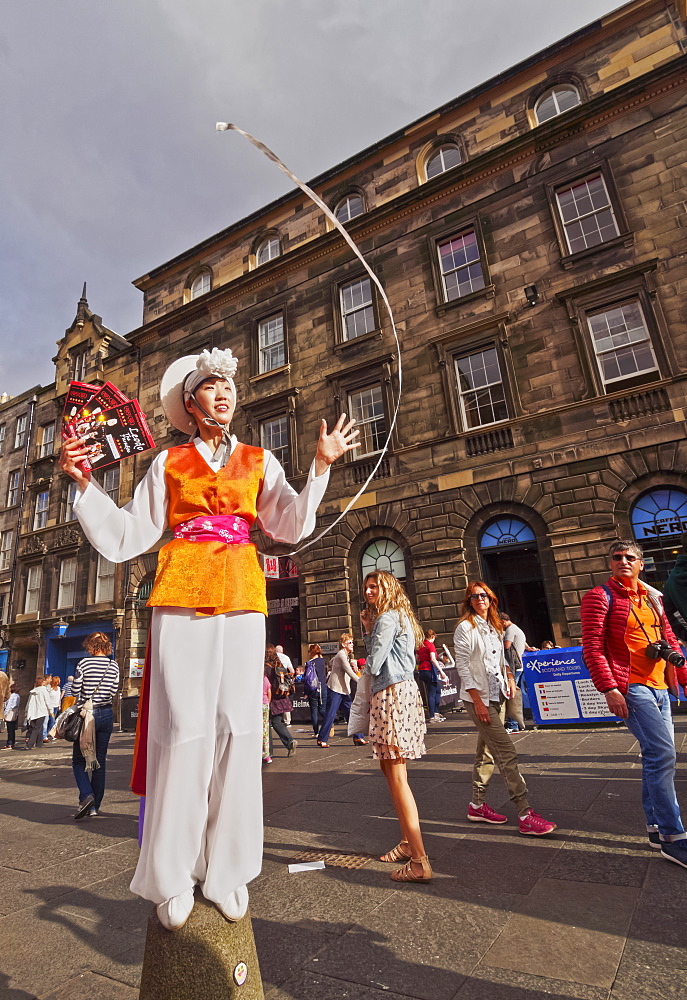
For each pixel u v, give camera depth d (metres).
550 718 8.52
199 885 1.37
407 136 16.45
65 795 6.67
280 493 1.77
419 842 2.99
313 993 1.95
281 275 18.08
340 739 9.88
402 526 13.65
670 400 11.23
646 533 11.06
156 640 1.47
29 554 23.30
